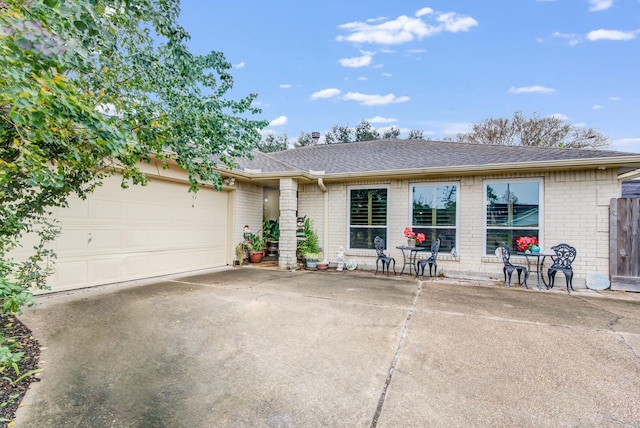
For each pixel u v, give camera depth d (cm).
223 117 328
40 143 221
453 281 704
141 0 253
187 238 751
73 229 525
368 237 856
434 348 331
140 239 639
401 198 821
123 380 261
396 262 820
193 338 349
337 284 645
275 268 843
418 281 699
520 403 237
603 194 649
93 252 554
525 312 463
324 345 336
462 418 218
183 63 309
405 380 267
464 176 759
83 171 304
